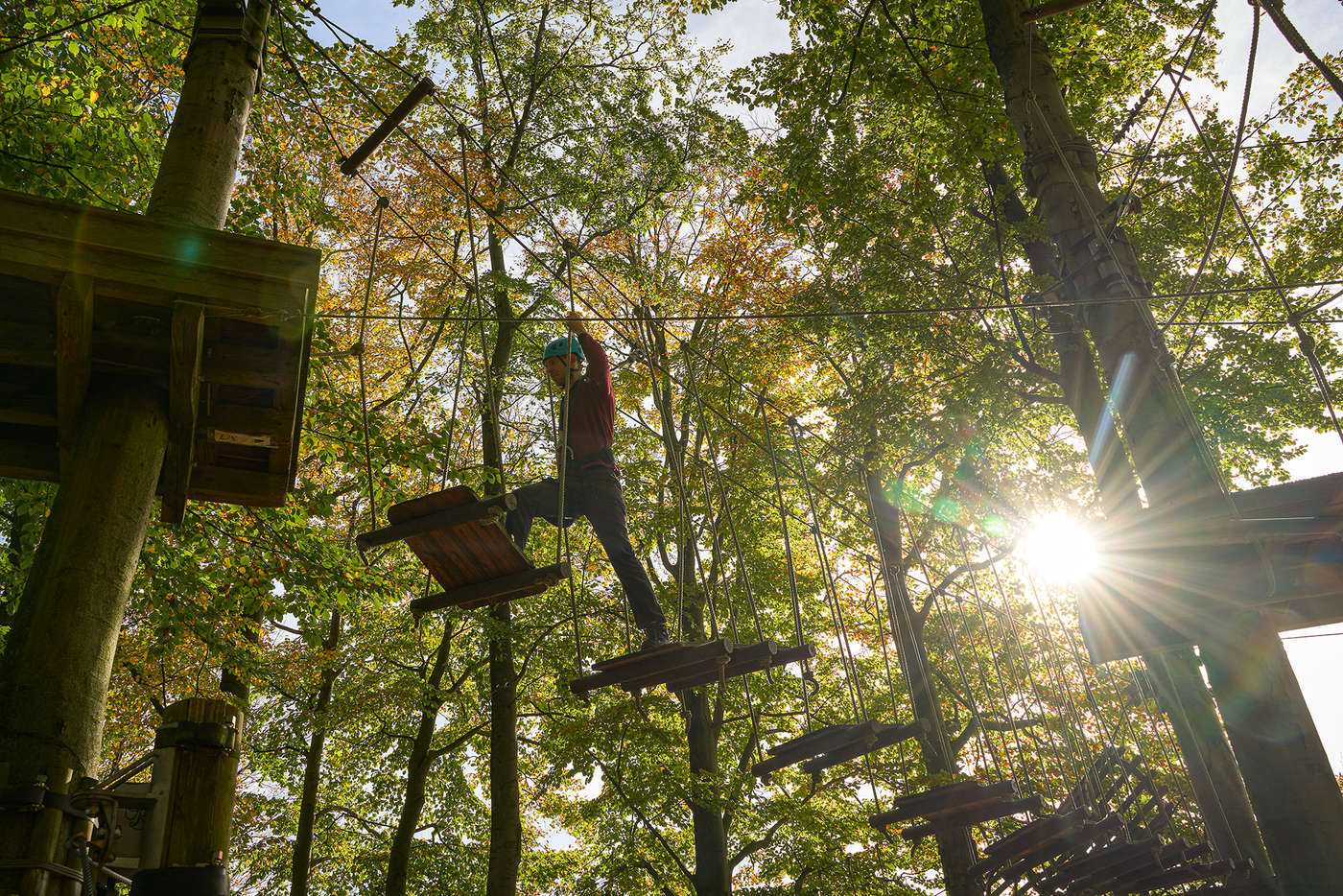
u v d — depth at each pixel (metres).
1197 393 14.35
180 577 10.41
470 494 4.31
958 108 9.50
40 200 3.81
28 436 4.58
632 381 15.84
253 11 5.48
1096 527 7.58
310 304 4.07
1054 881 11.28
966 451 14.92
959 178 11.00
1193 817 15.80
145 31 10.12
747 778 15.02
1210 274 14.24
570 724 14.93
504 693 15.63
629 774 15.74
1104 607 7.71
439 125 15.43
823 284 14.60
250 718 17.16
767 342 16.14
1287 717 6.74
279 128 11.13
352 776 18.94
